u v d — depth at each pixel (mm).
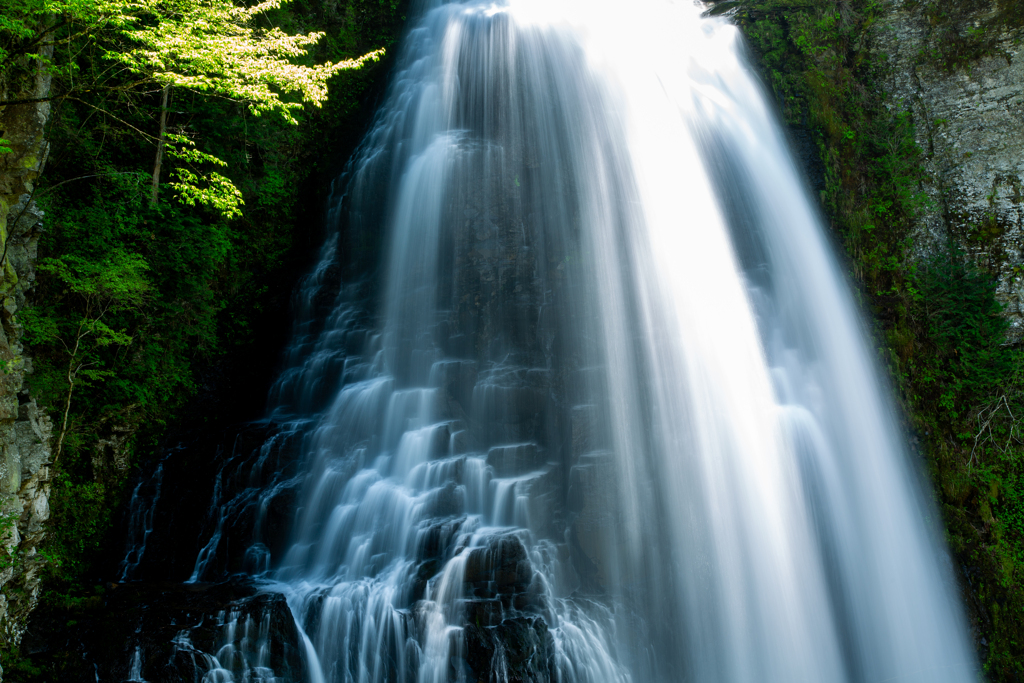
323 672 10875
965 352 15953
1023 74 16453
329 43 20375
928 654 13625
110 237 13297
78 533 12281
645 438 13422
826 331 15836
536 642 10828
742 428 14047
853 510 14297
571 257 14398
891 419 15500
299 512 13211
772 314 15438
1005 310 16125
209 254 15516
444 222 15305
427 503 12570
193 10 11625
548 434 13359
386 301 15898
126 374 13805
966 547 14602
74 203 13352
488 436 13516
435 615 10992
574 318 13969
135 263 12914
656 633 12156
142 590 11672
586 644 11336
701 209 15836
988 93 16828
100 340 12102
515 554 11492
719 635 12461
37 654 10273
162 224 14883
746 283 15492
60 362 12508
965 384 15766
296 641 10820
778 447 14094
